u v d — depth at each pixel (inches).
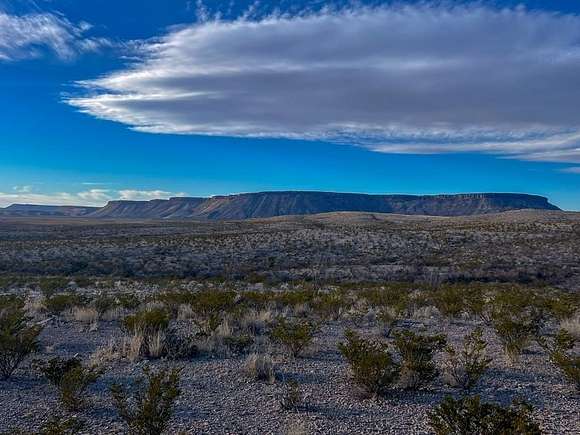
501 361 435.5
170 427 276.5
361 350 366.6
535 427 225.0
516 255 1860.2
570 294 1030.4
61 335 557.6
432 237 2426.2
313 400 327.3
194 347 458.6
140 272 1774.1
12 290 1186.6
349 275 1653.5
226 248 2278.5
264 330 575.8
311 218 5118.1
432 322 673.0
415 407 313.7
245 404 318.3
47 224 5467.5
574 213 3550.7
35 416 293.1
